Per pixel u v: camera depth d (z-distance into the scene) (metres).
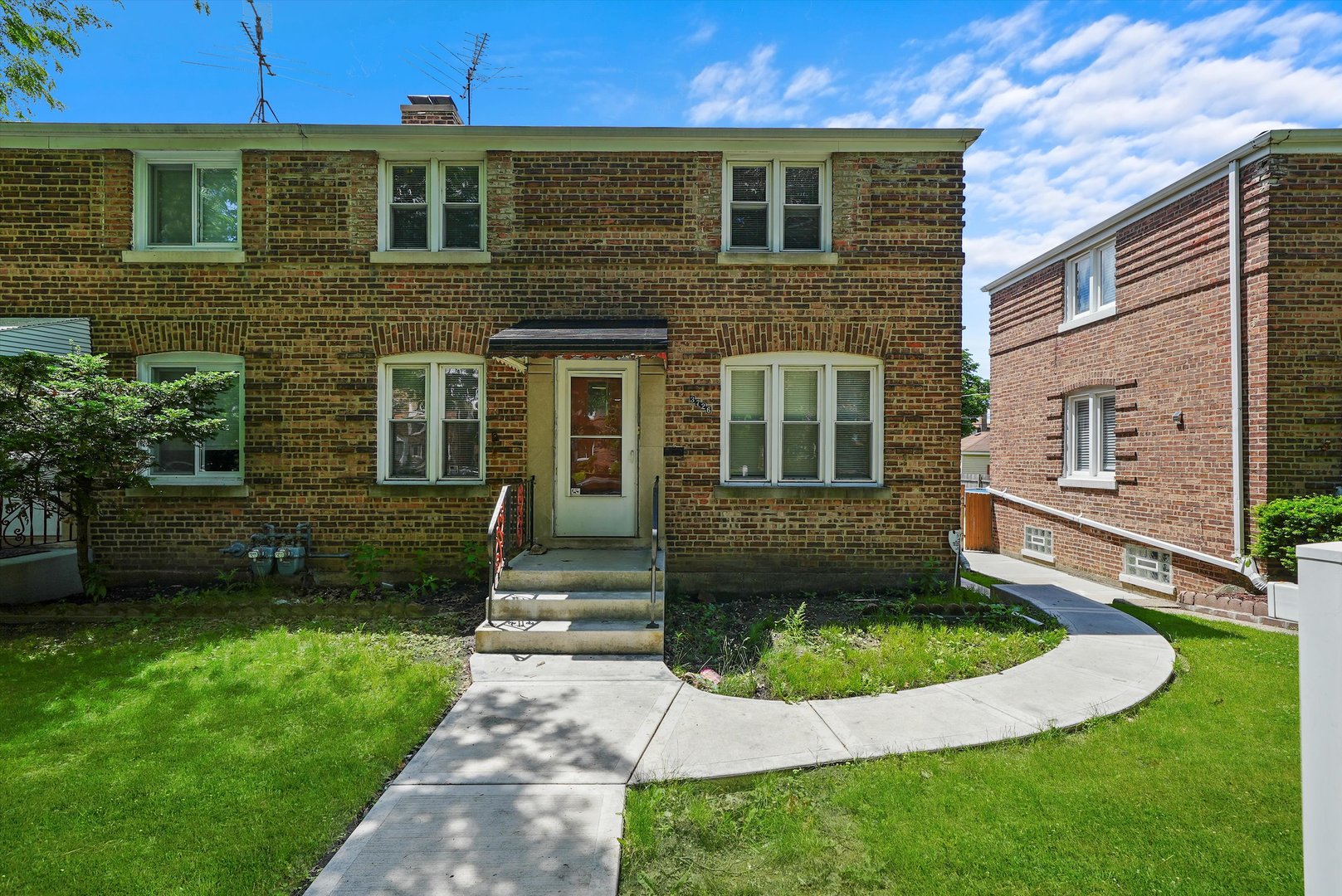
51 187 8.47
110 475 7.32
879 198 8.53
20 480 7.00
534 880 3.04
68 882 2.96
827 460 8.62
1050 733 4.43
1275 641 6.67
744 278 8.57
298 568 8.25
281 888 2.97
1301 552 2.26
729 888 3.01
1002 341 15.48
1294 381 8.60
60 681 5.36
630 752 4.27
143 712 4.77
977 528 16.14
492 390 8.58
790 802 3.67
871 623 7.02
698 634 6.79
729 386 8.66
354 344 8.57
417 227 8.84
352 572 8.54
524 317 8.55
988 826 3.38
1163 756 4.12
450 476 8.77
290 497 8.58
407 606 7.38
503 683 5.51
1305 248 8.58
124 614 7.29
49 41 9.34
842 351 8.52
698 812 3.57
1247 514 8.88
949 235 8.53
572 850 3.27
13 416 6.63
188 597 7.77
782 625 6.94
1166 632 7.04
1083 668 5.76
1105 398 12.14
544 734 4.54
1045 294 13.65
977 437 32.00
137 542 8.55
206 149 8.55
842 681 5.39
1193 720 4.66
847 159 8.55
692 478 8.53
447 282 8.57
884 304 8.54
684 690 5.36
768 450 8.62
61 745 4.27
